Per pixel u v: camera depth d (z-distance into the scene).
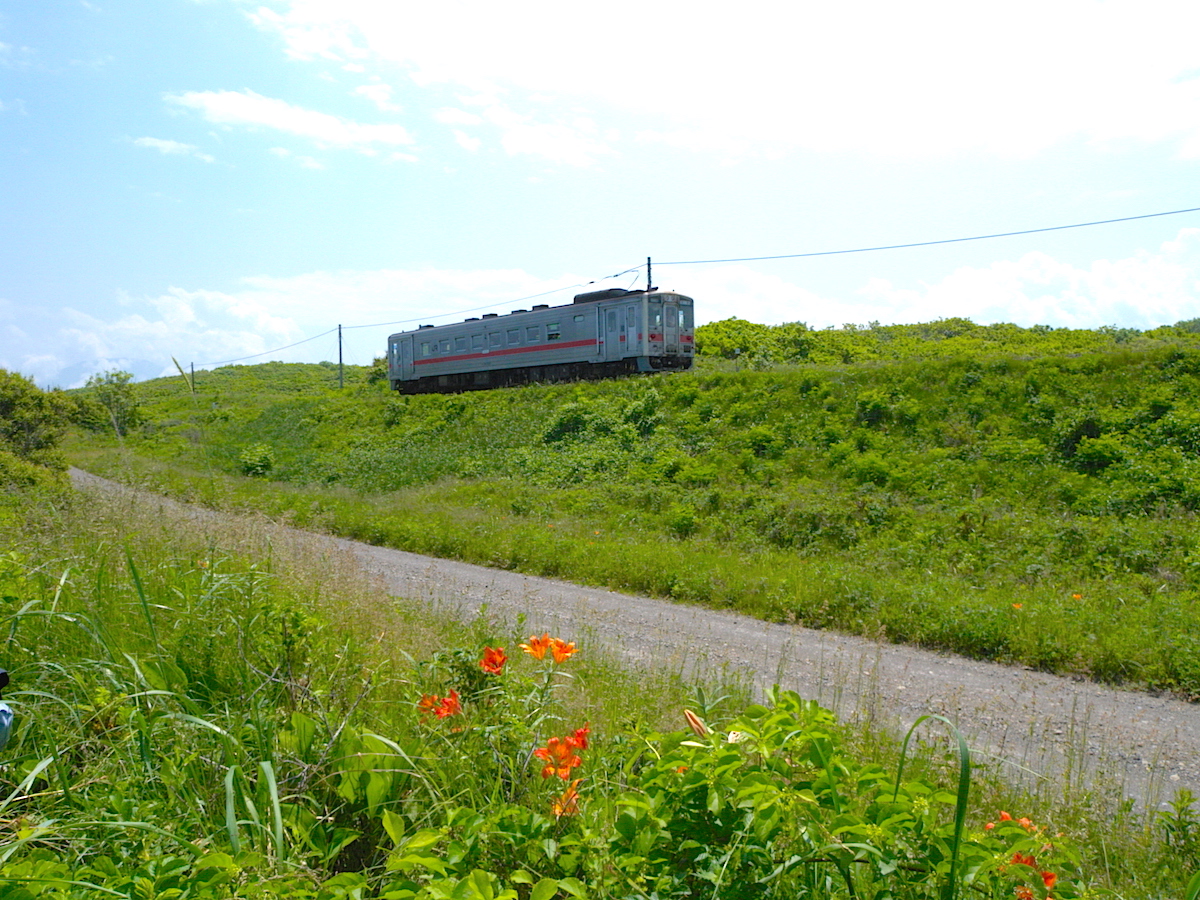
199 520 7.53
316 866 2.85
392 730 3.61
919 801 2.38
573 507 16.41
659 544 12.88
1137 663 7.15
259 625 4.44
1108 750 5.38
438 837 2.44
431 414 29.31
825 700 6.12
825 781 2.54
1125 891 3.33
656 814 2.46
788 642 7.85
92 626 4.17
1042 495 14.01
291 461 27.61
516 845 2.59
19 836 2.47
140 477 13.61
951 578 10.41
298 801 3.12
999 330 38.06
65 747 3.36
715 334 38.50
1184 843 3.74
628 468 19.41
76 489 10.84
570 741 2.86
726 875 2.27
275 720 3.56
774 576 10.34
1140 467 13.84
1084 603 8.88
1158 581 9.97
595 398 25.14
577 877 2.55
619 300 27.16
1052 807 4.20
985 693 6.59
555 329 29.34
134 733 3.30
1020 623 8.05
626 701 4.99
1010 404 17.48
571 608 9.33
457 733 3.42
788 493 15.31
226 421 37.88
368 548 14.02
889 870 2.18
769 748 2.61
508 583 10.93
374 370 51.16
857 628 8.60
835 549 12.48
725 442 19.73
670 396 23.30
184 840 2.60
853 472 16.45
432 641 5.34
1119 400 16.38
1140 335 31.84
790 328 40.50
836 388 20.25
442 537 13.76
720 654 7.45
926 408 18.23
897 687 6.67
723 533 13.57
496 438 24.70
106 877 2.27
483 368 32.34
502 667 3.75
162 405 48.12
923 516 13.20
